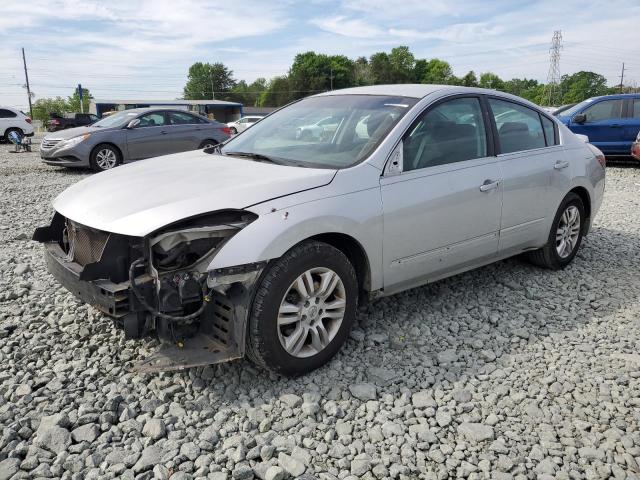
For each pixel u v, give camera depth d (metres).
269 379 3.17
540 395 3.05
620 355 3.52
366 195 3.36
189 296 2.84
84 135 11.84
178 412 2.83
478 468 2.49
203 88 122.12
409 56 124.38
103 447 2.57
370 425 2.79
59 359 3.36
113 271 2.93
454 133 3.99
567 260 5.12
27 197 8.89
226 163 3.72
